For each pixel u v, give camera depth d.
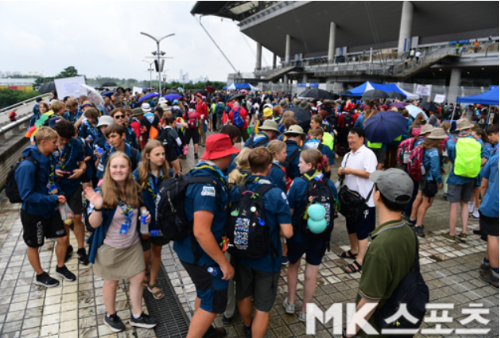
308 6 49.22
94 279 4.03
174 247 2.74
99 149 4.31
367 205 4.14
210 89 27.69
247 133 11.08
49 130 3.51
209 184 2.49
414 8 38.69
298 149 4.25
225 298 2.69
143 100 13.77
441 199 7.64
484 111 20.61
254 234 2.51
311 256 3.21
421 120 8.62
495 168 3.96
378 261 1.91
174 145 6.37
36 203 3.49
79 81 9.89
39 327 3.21
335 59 44.22
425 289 1.92
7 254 4.59
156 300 3.67
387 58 38.03
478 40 33.56
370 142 6.36
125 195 2.90
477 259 4.79
